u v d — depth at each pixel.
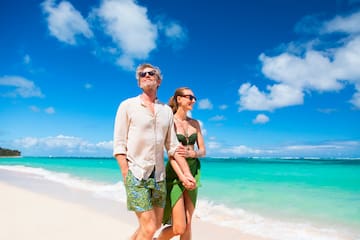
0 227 5.31
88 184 13.43
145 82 3.27
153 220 3.18
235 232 5.52
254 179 16.14
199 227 5.88
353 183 14.06
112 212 6.84
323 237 5.25
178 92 3.80
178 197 3.50
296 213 7.28
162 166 3.32
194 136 3.77
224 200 9.23
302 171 23.55
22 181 14.96
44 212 6.54
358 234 5.41
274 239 5.09
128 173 3.18
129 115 3.24
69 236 4.88
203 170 25.55
